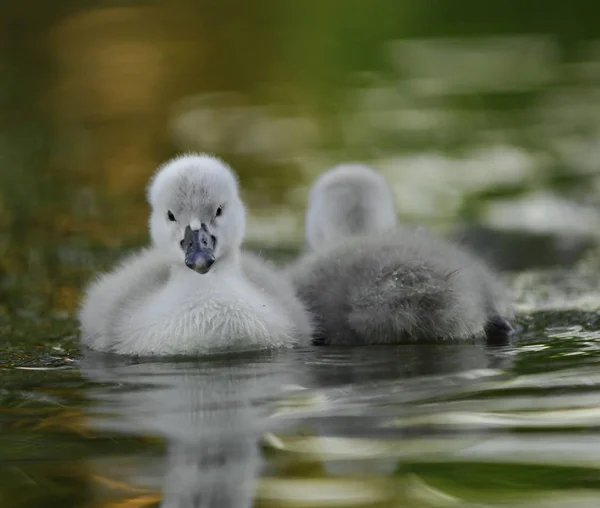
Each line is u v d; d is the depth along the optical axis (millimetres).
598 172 20438
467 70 30844
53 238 17156
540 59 31734
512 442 7910
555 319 12977
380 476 7309
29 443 8078
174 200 11680
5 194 19859
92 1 39656
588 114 25453
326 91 29000
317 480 7223
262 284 12320
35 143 23906
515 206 18172
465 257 13062
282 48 33844
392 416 8586
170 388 9750
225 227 11789
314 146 23297
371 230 14602
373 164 21656
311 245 15500
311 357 11078
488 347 11445
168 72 31203
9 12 37906
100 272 15047
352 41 34750
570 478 7219
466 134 23953
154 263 12844
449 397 9125
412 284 11969
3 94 28875
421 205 18500
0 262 15867
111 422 8594
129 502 6910
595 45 33125
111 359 11250
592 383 9500
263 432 8242
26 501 6949
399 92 28688
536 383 9555
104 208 18984
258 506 6836
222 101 28047
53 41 34750
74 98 28406
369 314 11867
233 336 11430
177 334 11430
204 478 7273
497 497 6938
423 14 37094
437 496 6988
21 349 11820
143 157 22734
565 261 15672
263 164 21859
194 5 39656
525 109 26297
